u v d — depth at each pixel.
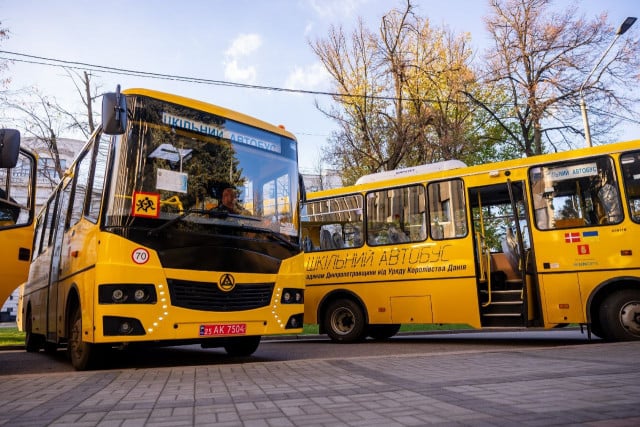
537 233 9.52
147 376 5.89
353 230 11.90
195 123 7.33
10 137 5.96
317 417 3.43
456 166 11.11
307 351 9.90
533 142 27.59
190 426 3.28
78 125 22.73
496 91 27.94
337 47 26.05
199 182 7.11
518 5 26.44
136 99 6.92
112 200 6.44
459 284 10.21
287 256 7.69
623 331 8.61
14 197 7.18
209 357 8.94
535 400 3.73
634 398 3.68
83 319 6.55
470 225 10.28
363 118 25.28
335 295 11.91
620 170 9.05
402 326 17.69
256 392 4.55
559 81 25.08
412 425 3.12
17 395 4.72
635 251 8.66
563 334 13.70
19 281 6.87
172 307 6.40
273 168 8.02
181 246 6.62
